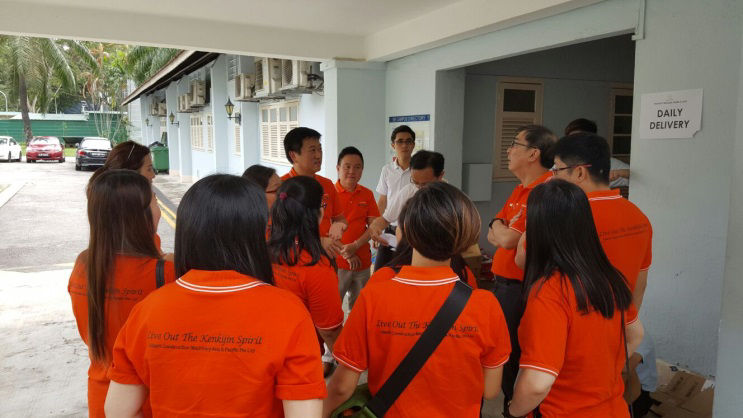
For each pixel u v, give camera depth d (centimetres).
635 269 198
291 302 119
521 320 158
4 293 550
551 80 633
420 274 142
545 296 152
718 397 190
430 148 576
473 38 498
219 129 1394
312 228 208
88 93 4344
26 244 827
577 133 209
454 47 526
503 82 611
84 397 328
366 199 388
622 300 155
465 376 139
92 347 160
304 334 116
